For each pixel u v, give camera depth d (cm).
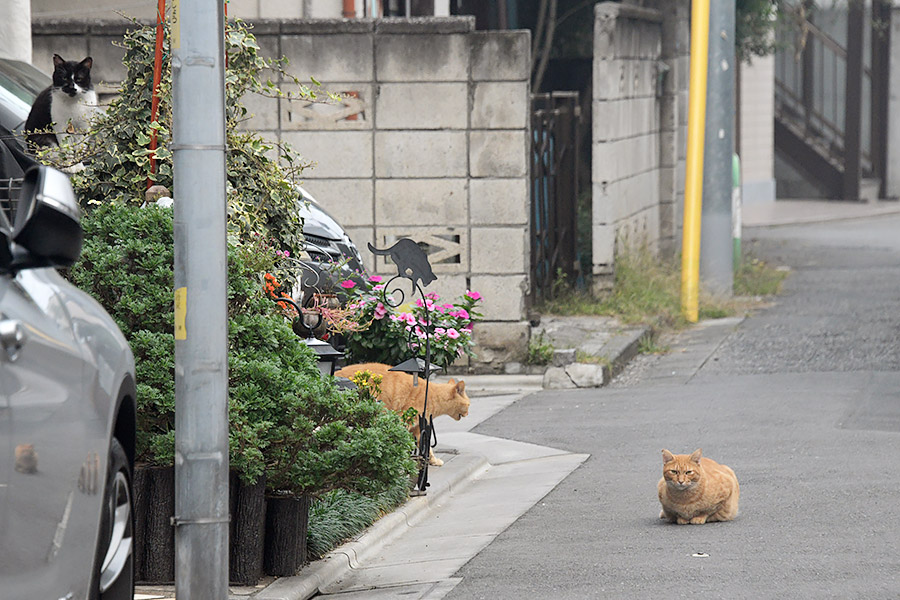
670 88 2575
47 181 510
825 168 4756
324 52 1758
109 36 1741
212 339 729
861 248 3281
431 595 851
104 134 1037
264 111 1772
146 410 849
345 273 1391
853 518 998
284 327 908
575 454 1334
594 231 2161
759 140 4609
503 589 854
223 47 731
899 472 1160
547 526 1041
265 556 891
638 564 894
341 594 890
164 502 859
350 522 1012
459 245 1784
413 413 1142
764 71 4569
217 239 727
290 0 1953
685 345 2003
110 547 621
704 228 2356
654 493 1141
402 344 1289
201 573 736
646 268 2333
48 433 502
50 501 504
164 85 1015
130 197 1009
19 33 1580
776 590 808
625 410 1548
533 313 1925
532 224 2097
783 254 3192
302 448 866
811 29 4544
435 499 1161
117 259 855
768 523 998
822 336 1997
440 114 1766
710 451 1295
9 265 501
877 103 4762
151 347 845
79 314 571
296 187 1223
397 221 1788
